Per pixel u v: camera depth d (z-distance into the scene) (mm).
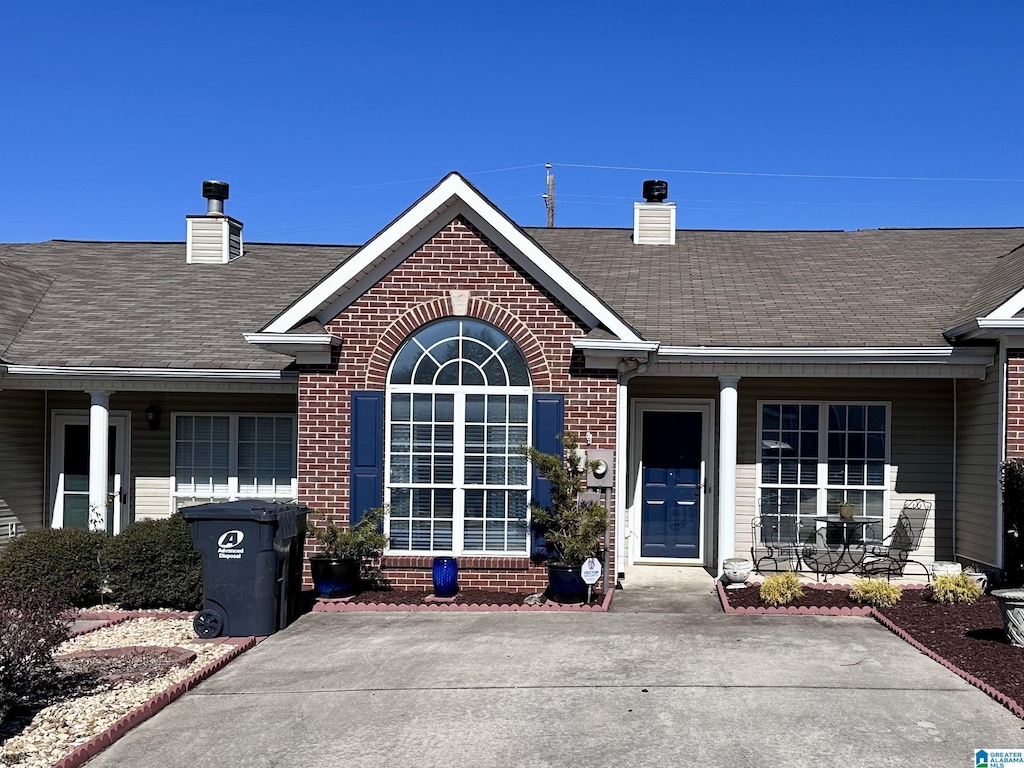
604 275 15391
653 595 11930
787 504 13711
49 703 7547
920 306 13477
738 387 13844
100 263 17922
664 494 14289
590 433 11766
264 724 7078
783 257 16375
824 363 12328
